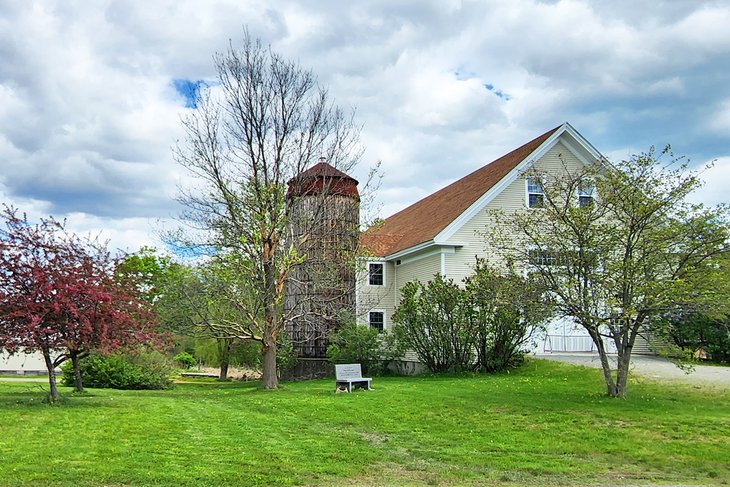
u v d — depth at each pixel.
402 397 17.11
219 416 14.20
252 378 38.19
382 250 30.12
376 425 13.13
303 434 11.98
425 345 25.09
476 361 24.84
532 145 28.59
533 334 25.44
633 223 15.71
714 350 24.22
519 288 16.41
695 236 15.29
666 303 15.10
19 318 14.77
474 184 30.95
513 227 18.61
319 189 23.00
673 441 11.31
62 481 7.94
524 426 12.88
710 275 14.91
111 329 15.76
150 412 14.60
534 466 9.59
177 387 27.11
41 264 15.20
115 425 12.41
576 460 10.09
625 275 15.40
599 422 13.16
